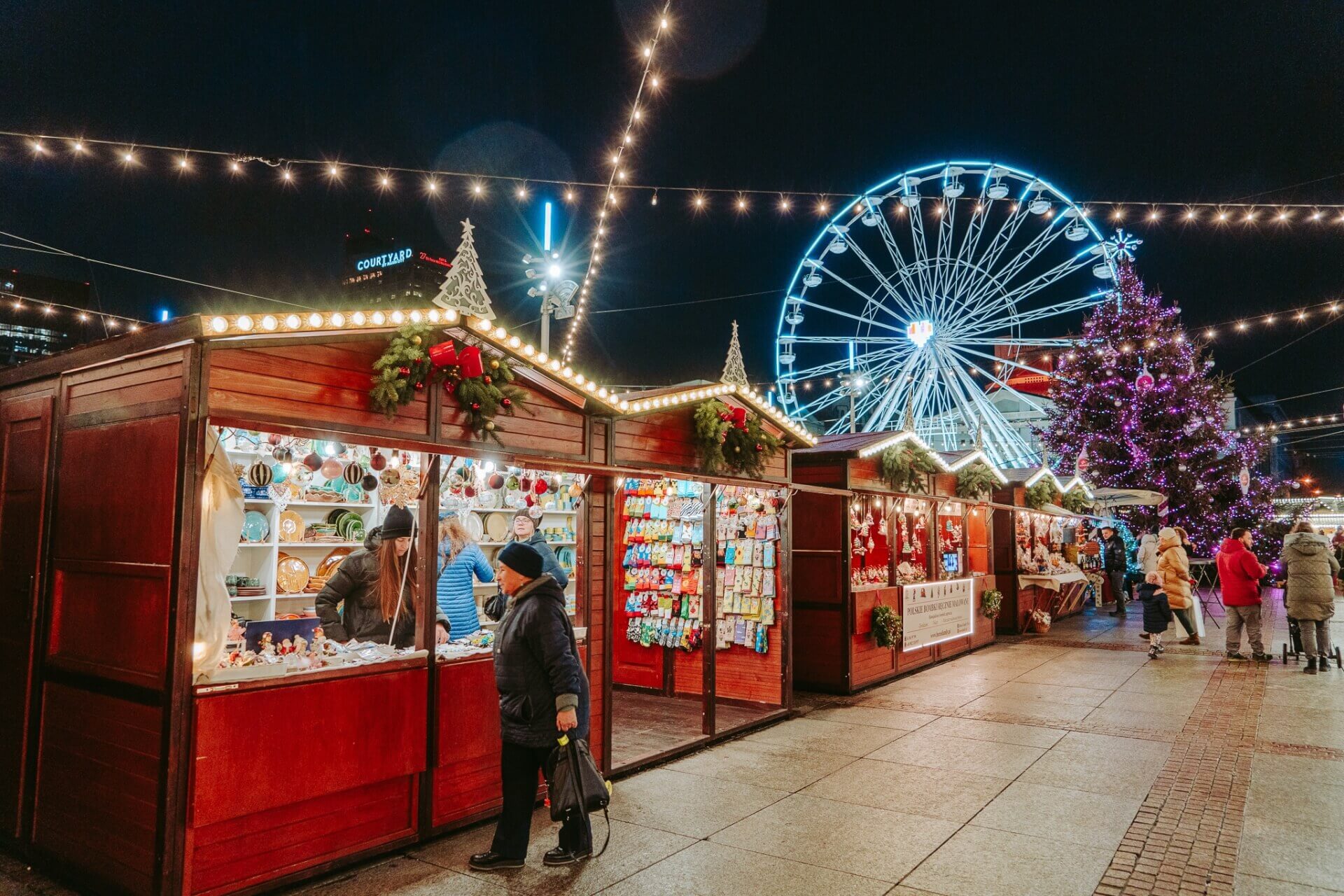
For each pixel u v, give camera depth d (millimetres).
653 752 6363
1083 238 20312
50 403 4641
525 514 6121
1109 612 17922
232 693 3770
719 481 7133
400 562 4922
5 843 4547
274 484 6219
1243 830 4781
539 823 5023
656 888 4051
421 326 4613
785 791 5586
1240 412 44875
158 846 3572
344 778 4172
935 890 4012
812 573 9312
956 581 11758
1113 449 21953
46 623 4438
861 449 9391
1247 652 11508
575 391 5652
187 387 3711
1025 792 5520
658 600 8961
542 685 4242
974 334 21938
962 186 22078
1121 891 3990
